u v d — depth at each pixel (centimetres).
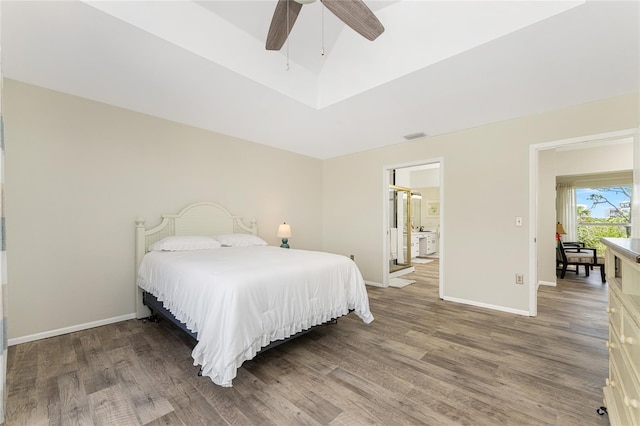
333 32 253
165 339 249
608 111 271
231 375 159
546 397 169
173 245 297
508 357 217
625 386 119
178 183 345
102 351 226
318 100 300
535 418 151
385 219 456
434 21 211
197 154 363
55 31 177
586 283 470
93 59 210
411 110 304
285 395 171
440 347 236
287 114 317
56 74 232
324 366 205
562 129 296
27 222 245
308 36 251
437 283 480
